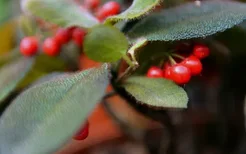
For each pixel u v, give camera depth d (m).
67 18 0.19
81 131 0.16
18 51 0.25
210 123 0.27
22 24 0.25
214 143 0.27
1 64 0.25
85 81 0.14
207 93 0.27
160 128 0.29
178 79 0.17
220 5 0.18
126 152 0.31
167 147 0.24
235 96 0.25
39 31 0.24
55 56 0.23
